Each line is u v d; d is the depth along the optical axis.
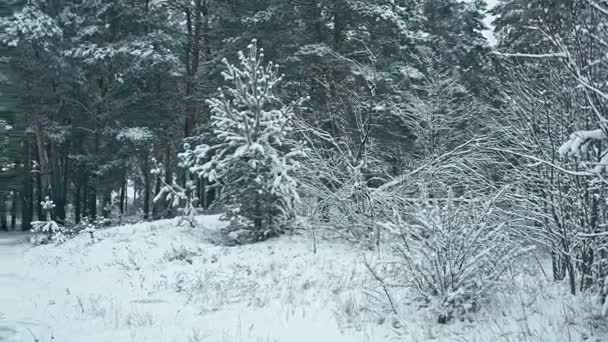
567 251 7.99
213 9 24.31
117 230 17.61
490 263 7.60
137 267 12.29
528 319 7.28
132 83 27.58
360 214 12.33
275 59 20.81
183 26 33.03
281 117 13.05
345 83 17.19
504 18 14.89
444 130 18.09
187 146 13.62
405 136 18.67
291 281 9.76
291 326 7.79
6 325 8.21
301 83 19.67
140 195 48.38
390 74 18.89
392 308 7.85
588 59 6.81
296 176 13.58
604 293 7.32
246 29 21.75
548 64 8.17
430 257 7.56
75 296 10.48
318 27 19.92
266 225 13.38
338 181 13.20
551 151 8.29
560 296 7.92
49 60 25.98
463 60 25.78
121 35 27.67
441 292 7.58
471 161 12.58
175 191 15.80
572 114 7.86
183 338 7.46
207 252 12.57
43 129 28.95
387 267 9.62
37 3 26.58
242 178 12.95
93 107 28.28
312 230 12.36
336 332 7.45
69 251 15.71
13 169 32.09
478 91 23.06
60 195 30.47
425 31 26.70
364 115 17.05
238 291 9.68
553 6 6.76
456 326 7.36
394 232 7.79
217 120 13.08
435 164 13.15
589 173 6.09
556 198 8.11
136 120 27.33
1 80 26.64
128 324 8.20
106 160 27.55
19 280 12.76
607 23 6.09
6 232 32.06
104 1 26.84
